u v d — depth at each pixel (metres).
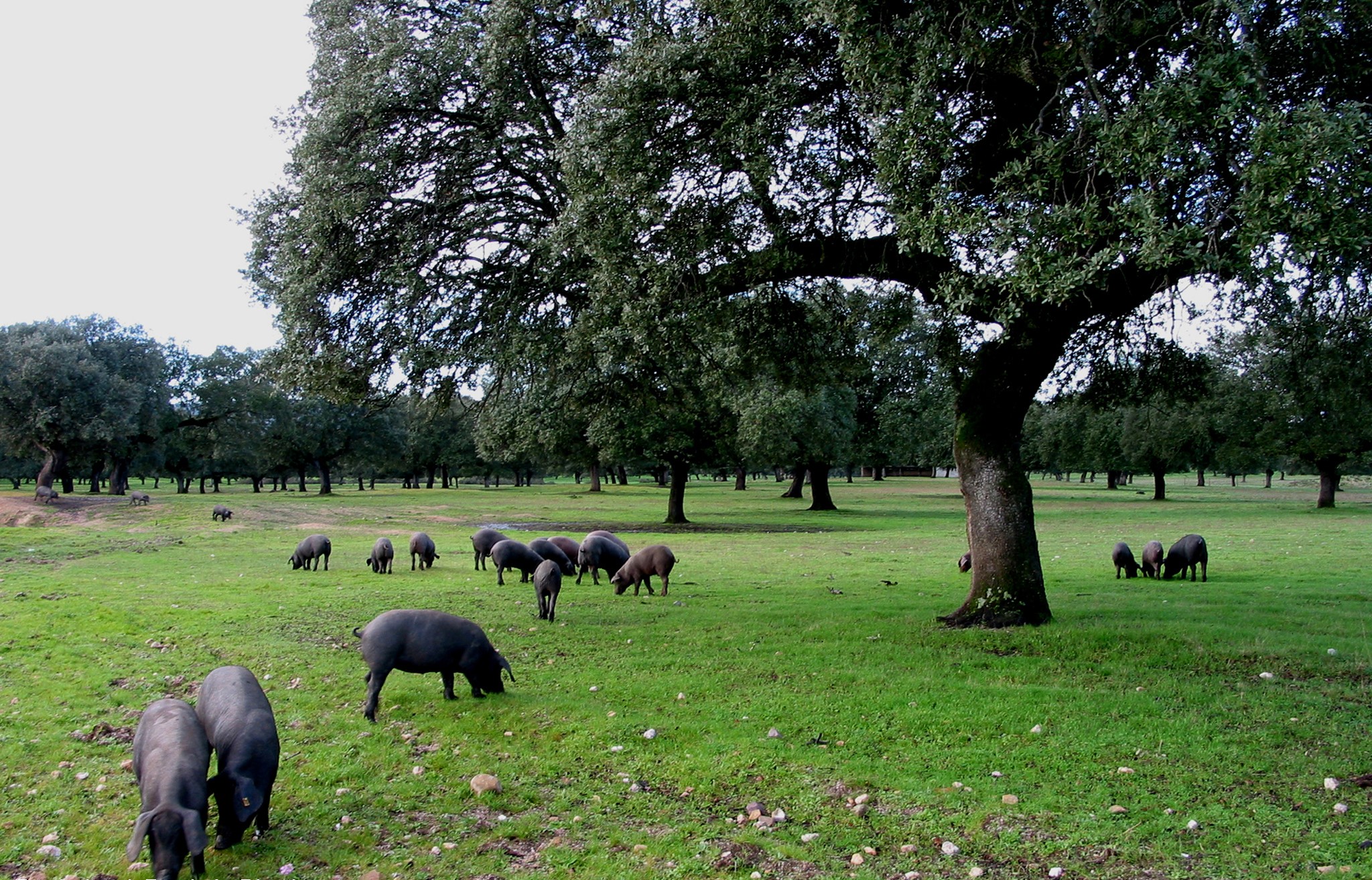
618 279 10.57
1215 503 56.81
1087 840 5.46
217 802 5.57
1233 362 43.56
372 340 12.53
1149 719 7.62
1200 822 5.64
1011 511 11.87
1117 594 15.78
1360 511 45.41
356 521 43.59
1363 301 10.78
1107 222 8.12
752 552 27.64
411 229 11.86
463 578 20.33
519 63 11.45
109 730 7.82
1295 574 18.95
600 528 40.50
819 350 15.45
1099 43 8.86
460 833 5.75
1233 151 8.11
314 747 7.41
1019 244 8.59
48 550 27.33
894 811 5.96
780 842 5.52
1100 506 53.62
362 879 5.09
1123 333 13.59
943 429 57.06
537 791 6.45
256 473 87.62
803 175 11.38
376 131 11.37
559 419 38.41
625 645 11.45
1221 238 7.57
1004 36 9.15
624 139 9.84
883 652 10.37
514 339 12.34
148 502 49.53
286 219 12.41
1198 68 7.69
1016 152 10.24
